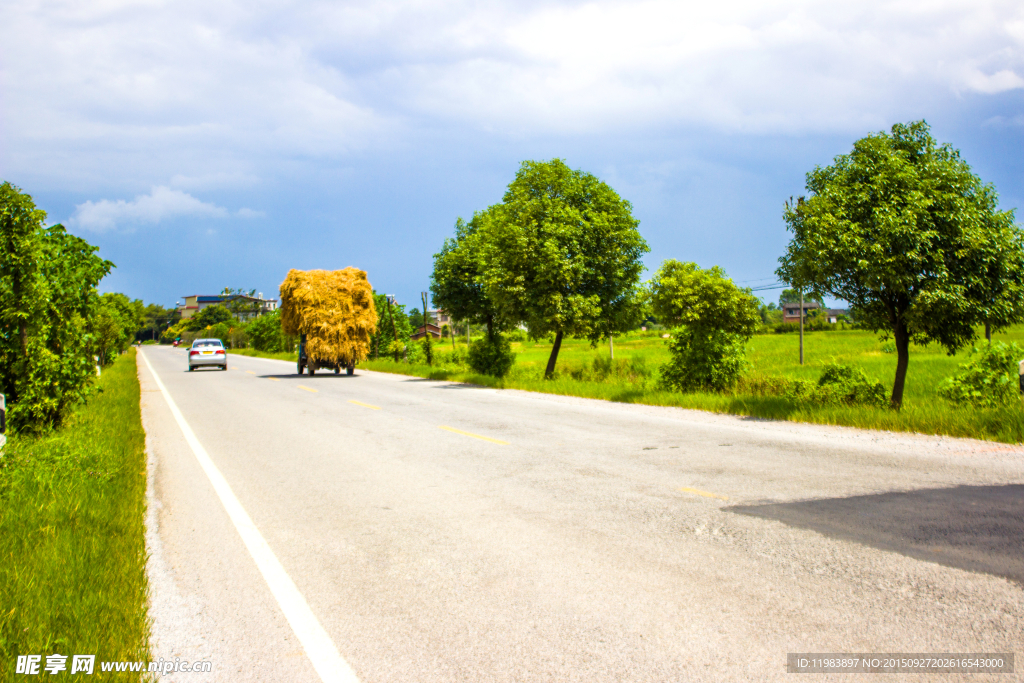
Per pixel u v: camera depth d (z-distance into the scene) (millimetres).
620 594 4113
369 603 4121
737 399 13781
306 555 5074
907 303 11555
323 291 28656
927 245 10656
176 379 27531
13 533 5227
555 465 8211
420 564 4785
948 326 11258
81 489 6648
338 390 21000
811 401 13109
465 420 12938
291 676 3244
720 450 8930
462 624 3768
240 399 18359
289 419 13711
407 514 6148
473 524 5742
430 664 3324
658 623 3689
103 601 3982
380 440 10672
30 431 10055
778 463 7941
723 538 5102
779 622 3646
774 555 4684
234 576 4660
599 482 7184
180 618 3967
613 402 15898
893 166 11281
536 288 20562
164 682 3191
